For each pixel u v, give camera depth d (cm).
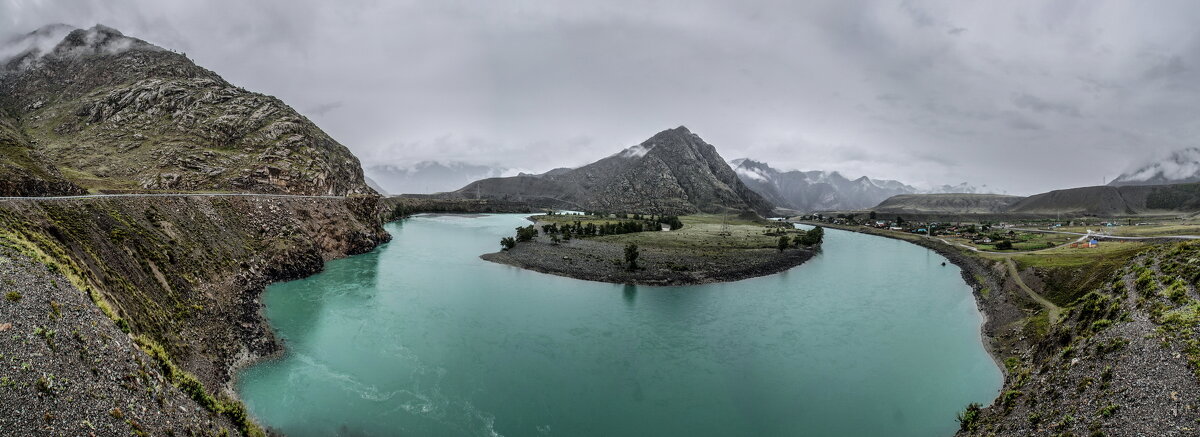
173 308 4691
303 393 3997
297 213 9862
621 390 4381
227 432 2903
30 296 2583
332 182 13700
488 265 9875
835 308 7150
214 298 5559
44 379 2133
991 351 5334
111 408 2248
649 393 4344
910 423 3925
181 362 3809
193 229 6781
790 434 3766
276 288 7169
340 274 8512
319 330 5462
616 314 6594
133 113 13075
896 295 8062
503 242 12538
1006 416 3372
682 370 4838
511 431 3656
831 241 17912
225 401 3497
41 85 15525
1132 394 2628
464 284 8088
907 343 5638
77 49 17088
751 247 13575
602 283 8438
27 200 4453
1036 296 6575
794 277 9650
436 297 7144
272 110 14762
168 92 13800
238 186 11125
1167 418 2355
